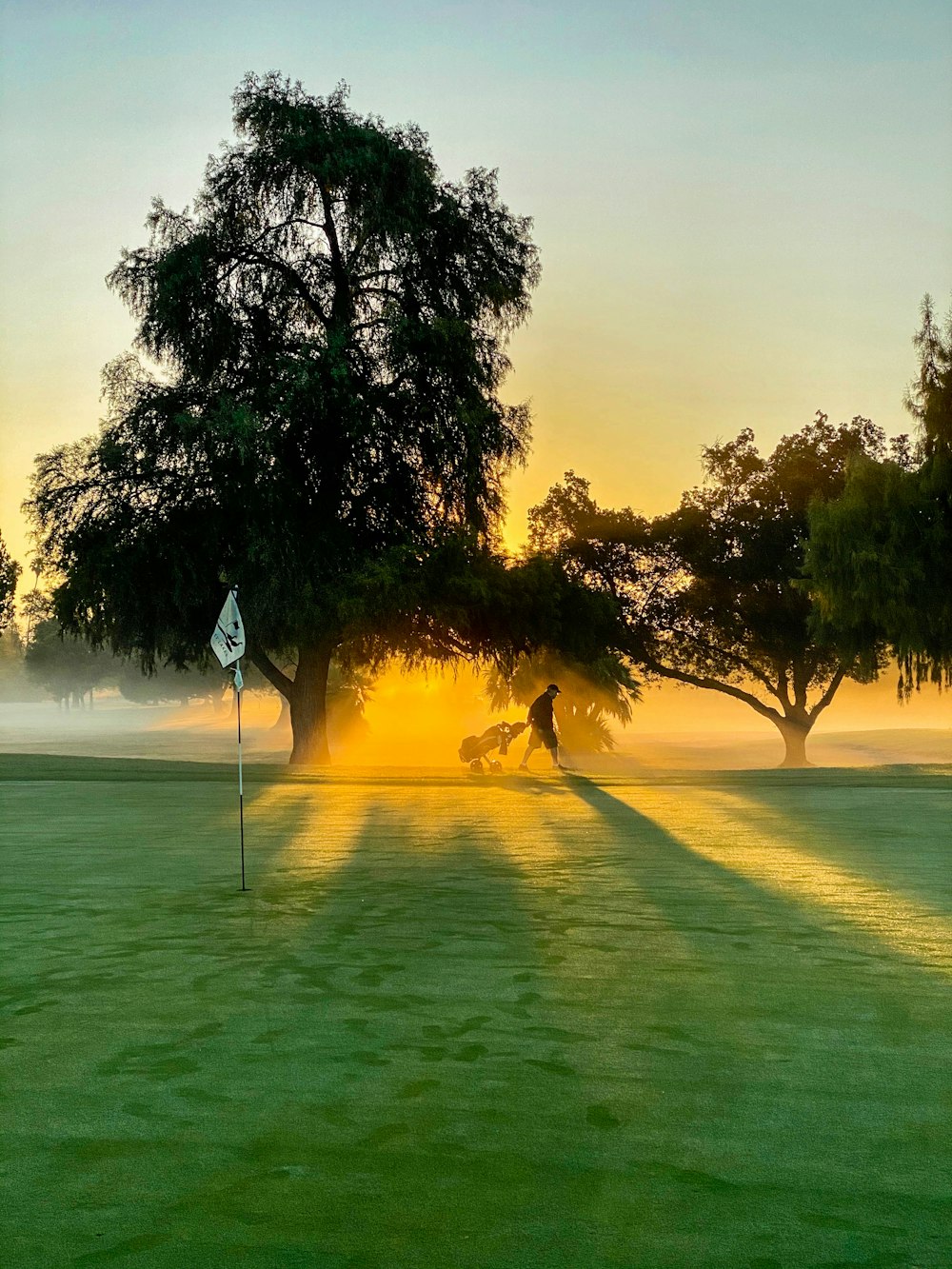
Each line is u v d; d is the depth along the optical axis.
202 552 35.91
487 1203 4.00
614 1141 4.55
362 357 37.06
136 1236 3.77
